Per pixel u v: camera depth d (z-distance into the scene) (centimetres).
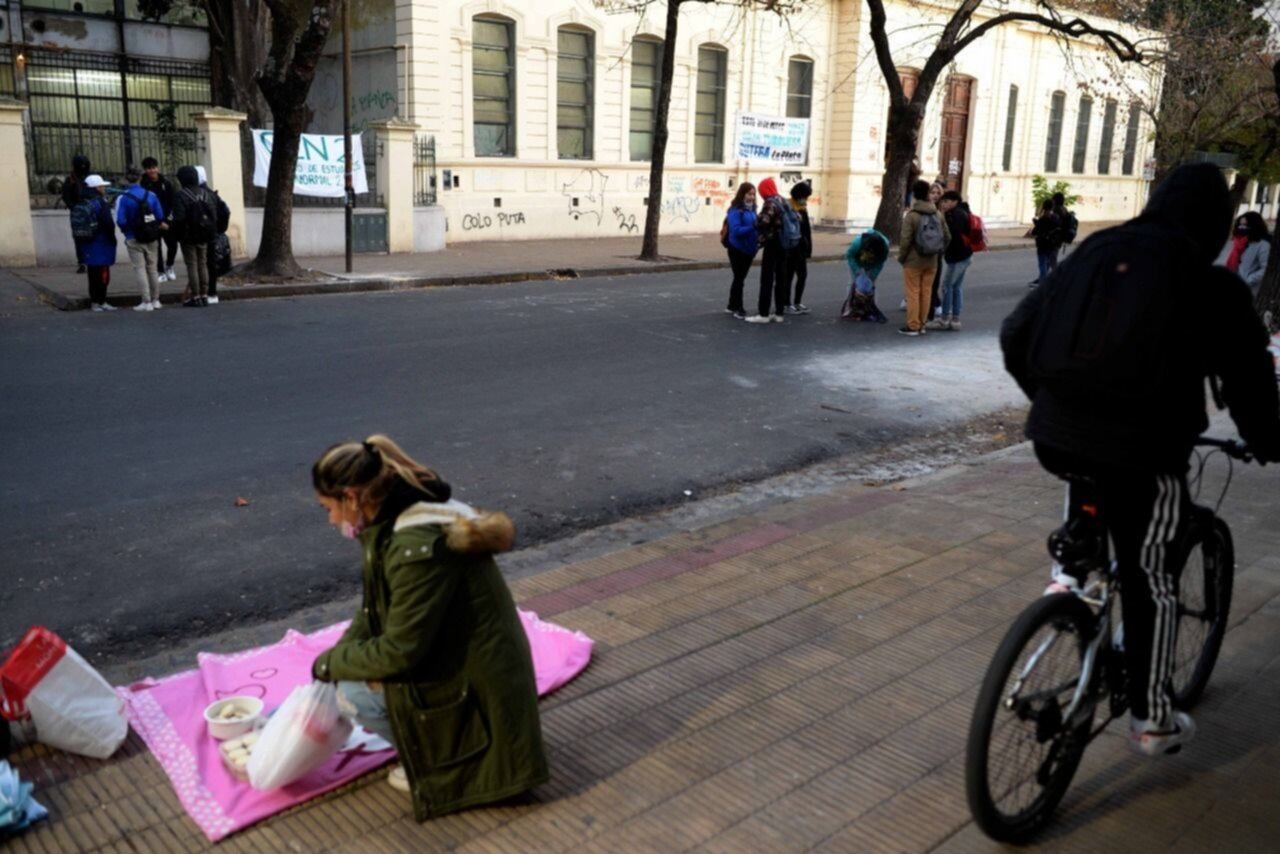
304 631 452
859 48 2811
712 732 360
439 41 2130
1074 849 299
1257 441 286
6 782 307
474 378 924
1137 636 304
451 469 670
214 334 1107
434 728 306
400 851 298
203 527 560
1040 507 602
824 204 2969
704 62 2623
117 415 770
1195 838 305
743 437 777
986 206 3422
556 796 323
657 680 396
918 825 310
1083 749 315
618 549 556
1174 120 2336
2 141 1553
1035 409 292
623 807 318
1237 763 342
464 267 1764
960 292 1288
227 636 446
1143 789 328
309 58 1462
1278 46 2094
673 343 1124
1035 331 284
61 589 482
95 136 1841
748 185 1301
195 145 1819
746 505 639
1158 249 269
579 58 2394
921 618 450
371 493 293
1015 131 3456
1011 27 3272
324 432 740
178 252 1755
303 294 1469
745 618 449
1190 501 302
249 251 1800
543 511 607
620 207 2519
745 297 1513
